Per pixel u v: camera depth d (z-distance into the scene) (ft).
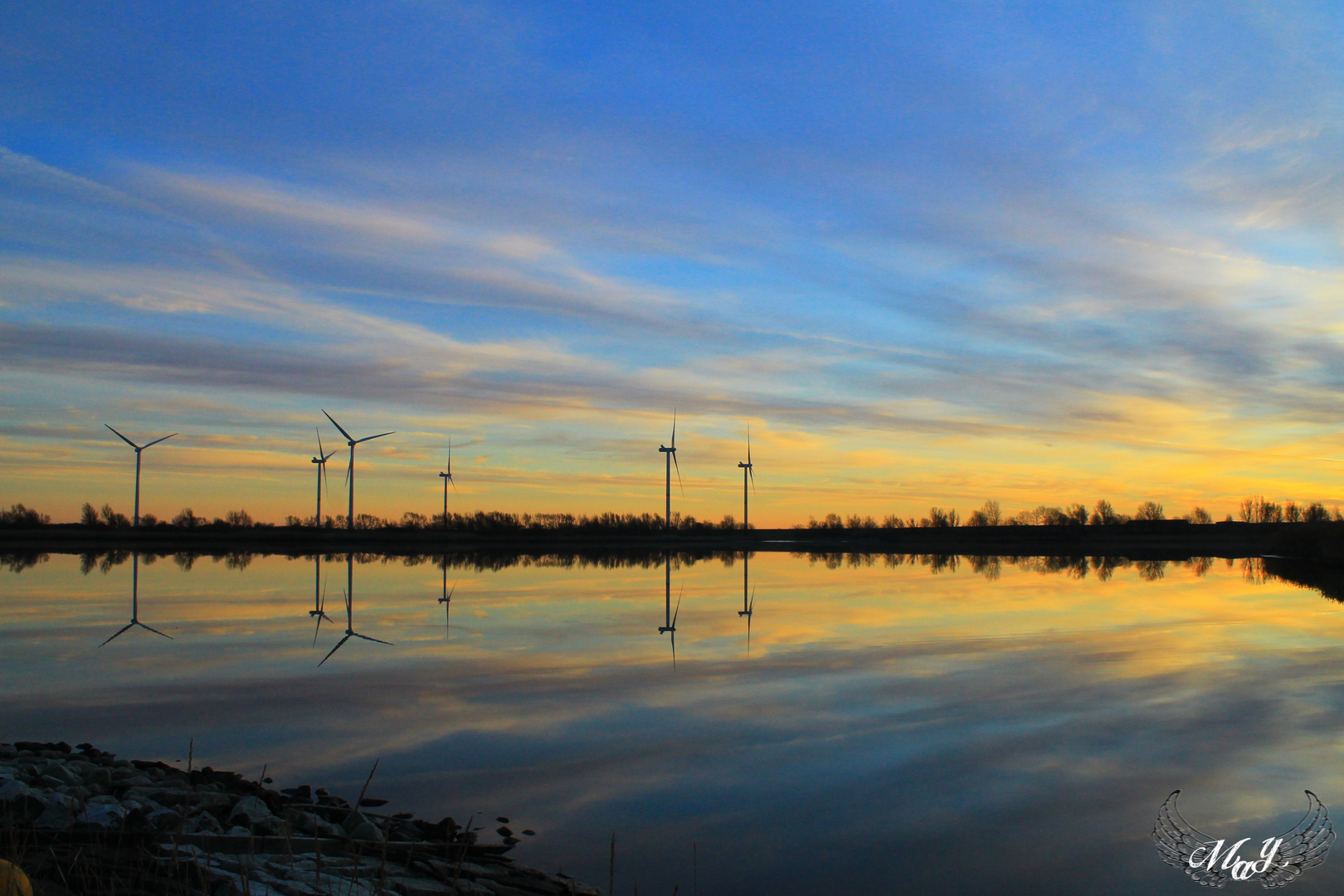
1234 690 57.16
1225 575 187.01
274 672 66.23
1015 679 61.72
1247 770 39.75
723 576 183.32
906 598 127.24
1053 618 99.91
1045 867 29.66
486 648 78.33
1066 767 40.52
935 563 247.09
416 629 92.12
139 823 29.48
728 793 37.22
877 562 258.98
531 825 33.68
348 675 64.69
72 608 112.68
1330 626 91.20
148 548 319.06
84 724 49.60
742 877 29.09
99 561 229.25
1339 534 243.81
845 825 33.55
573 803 36.11
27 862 24.68
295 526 429.79
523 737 46.44
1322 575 187.11
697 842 32.01
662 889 28.04
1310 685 58.75
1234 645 77.36
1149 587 150.71
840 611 108.27
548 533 445.37
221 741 45.88
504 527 449.48
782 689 58.75
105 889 23.77
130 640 83.46
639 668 67.41
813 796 36.88
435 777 39.50
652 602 121.29
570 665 69.21
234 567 203.31
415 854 30.27
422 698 56.59
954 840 32.01
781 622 96.84
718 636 85.30
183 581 160.15
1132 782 38.32
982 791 37.32
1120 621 97.25
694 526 491.72
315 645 80.69
